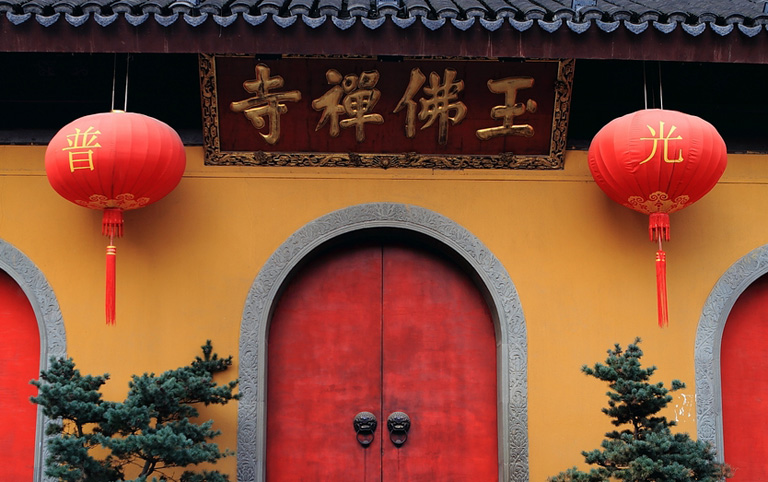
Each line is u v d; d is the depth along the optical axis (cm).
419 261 959
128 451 748
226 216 928
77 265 914
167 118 938
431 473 921
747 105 961
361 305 948
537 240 938
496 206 942
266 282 916
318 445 920
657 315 927
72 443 752
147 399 786
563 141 931
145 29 810
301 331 938
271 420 920
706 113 963
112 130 795
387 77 887
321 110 899
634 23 830
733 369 941
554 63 880
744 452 924
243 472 882
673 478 742
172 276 914
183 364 899
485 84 892
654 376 918
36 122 934
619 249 940
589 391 912
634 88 952
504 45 827
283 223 929
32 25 804
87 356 898
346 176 940
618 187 851
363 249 959
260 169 937
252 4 829
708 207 954
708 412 912
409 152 930
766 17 822
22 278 909
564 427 905
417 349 941
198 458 768
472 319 949
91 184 804
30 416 904
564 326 923
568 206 945
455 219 938
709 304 934
